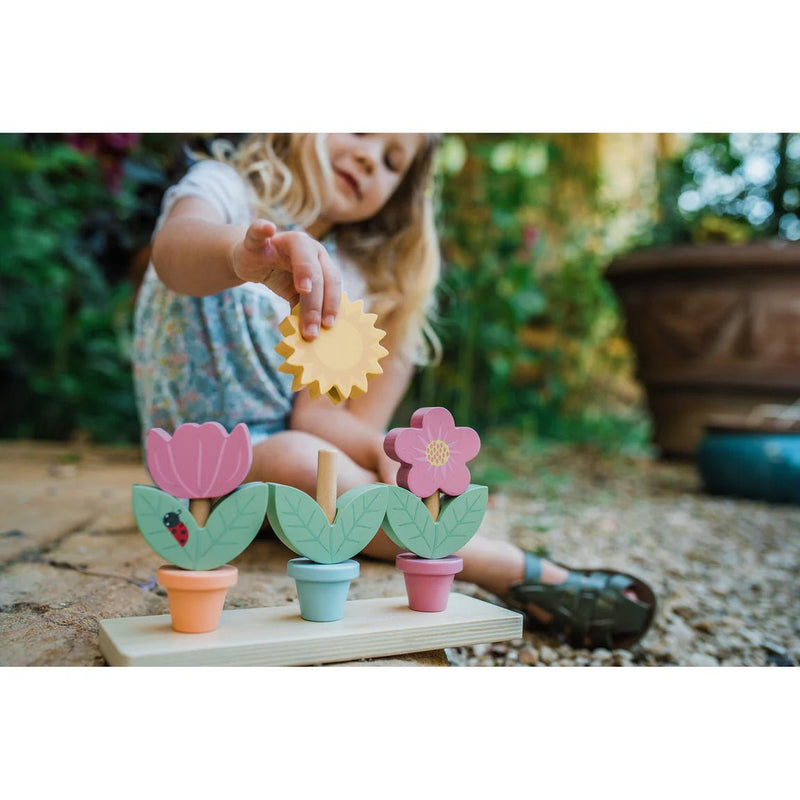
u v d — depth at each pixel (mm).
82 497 1930
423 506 1019
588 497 2486
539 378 3918
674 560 1751
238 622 956
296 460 1252
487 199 3061
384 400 1552
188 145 1616
